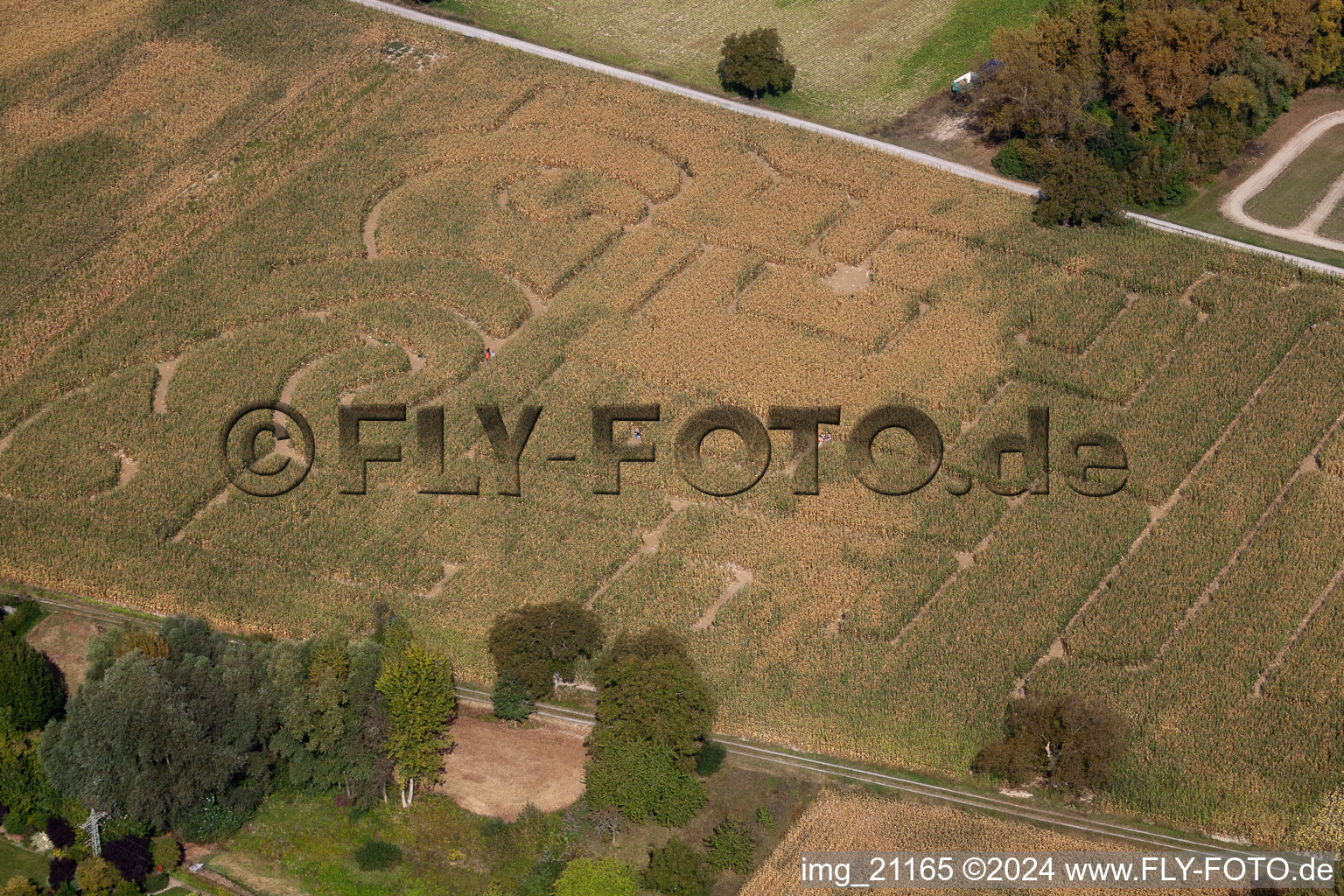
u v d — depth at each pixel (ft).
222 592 452.35
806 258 586.86
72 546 472.85
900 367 529.86
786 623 435.53
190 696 373.81
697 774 388.57
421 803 381.40
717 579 451.12
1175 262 572.10
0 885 358.23
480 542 467.11
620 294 570.46
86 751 362.74
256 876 364.17
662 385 528.22
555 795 383.45
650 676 382.42
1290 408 503.61
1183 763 389.60
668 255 590.96
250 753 379.35
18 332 568.41
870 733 401.29
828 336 548.72
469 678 421.59
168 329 565.12
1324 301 548.31
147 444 509.76
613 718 386.32
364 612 440.86
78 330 567.59
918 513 471.21
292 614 442.09
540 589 448.65
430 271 588.09
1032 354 532.32
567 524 472.85
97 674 385.29
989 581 448.24
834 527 470.39
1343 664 415.64
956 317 551.18
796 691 414.21
